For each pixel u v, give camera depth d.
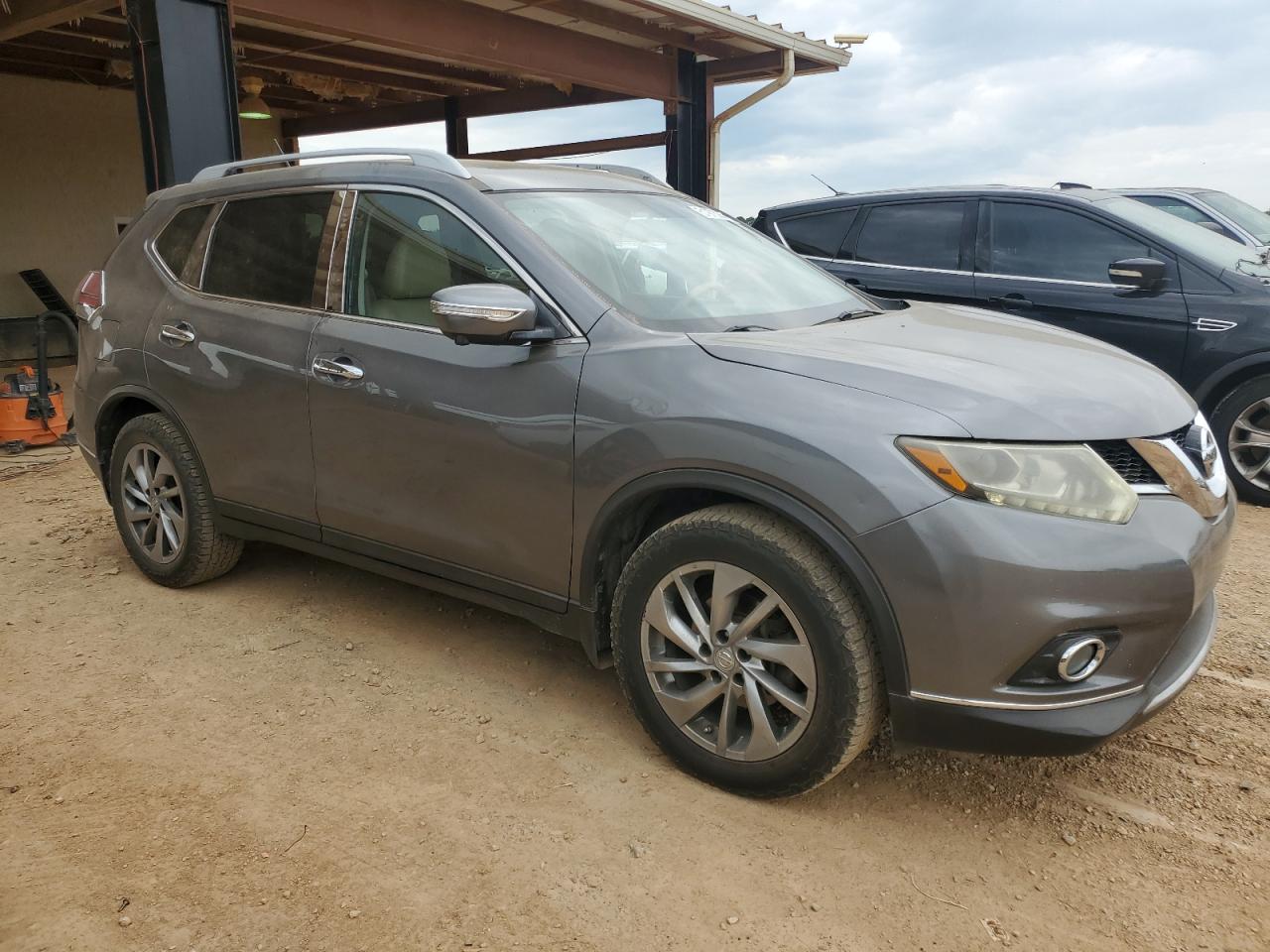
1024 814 2.60
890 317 3.34
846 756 2.41
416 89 13.55
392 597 4.07
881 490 2.25
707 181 12.20
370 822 2.53
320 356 3.33
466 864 2.37
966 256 6.26
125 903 2.22
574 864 2.37
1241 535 4.98
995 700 2.26
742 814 2.57
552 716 3.09
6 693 3.24
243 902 2.22
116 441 4.19
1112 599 2.21
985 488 2.22
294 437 3.46
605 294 2.90
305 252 3.52
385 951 2.08
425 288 3.15
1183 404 2.72
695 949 2.10
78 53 11.07
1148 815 2.60
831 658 2.35
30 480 6.17
